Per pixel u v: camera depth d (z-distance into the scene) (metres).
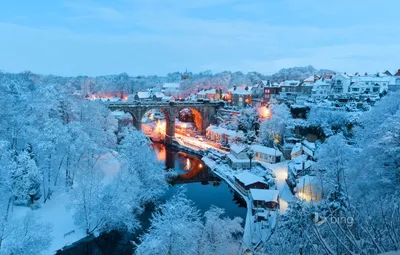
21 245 33.50
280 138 88.88
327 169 45.31
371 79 114.25
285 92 119.62
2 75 77.44
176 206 34.12
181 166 83.31
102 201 44.78
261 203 50.25
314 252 12.74
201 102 122.75
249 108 113.69
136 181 51.84
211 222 32.22
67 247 41.53
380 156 36.09
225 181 69.94
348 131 78.56
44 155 51.72
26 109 56.91
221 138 105.56
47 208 48.59
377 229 10.60
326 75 130.88
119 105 102.69
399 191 32.22
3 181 42.19
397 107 52.56
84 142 57.53
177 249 31.30
